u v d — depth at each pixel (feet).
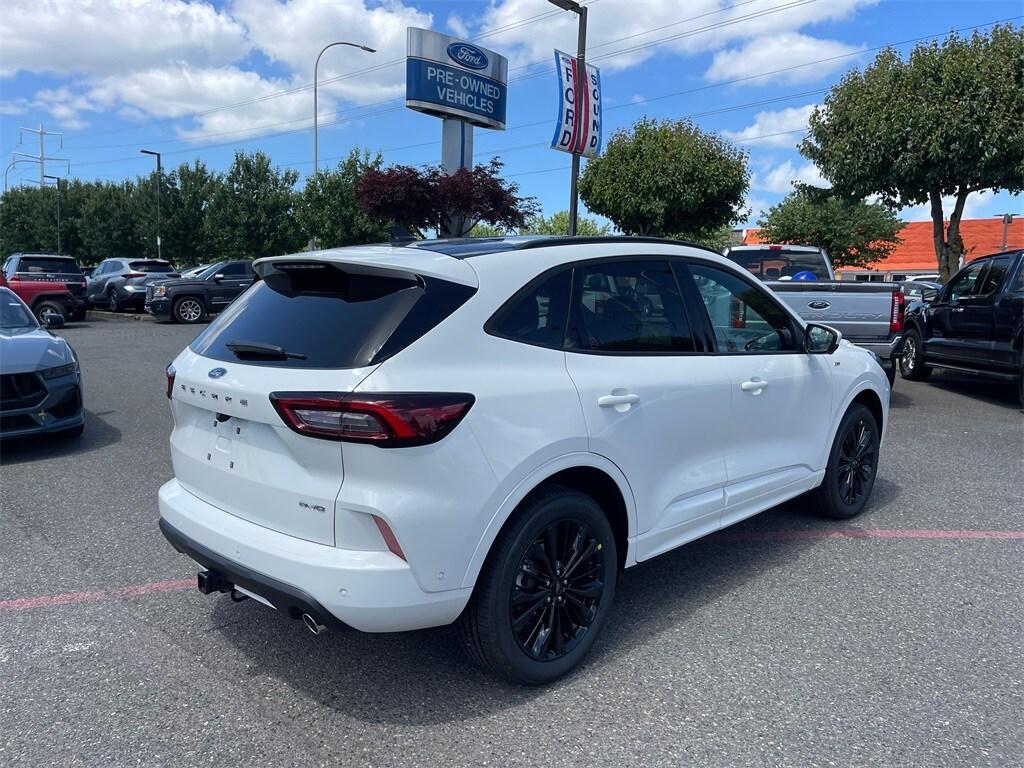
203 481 10.63
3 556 15.11
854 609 12.87
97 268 86.22
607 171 65.67
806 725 9.59
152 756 9.00
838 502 16.90
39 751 9.09
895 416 29.76
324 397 8.76
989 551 15.51
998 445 24.68
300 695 10.29
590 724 9.62
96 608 12.87
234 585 10.38
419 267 9.57
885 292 28.25
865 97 46.65
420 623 9.08
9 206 170.09
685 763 8.85
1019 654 11.36
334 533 8.91
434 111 65.36
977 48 44.24
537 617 10.36
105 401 31.65
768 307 14.66
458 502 9.06
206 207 114.11
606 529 10.94
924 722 9.64
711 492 12.89
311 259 10.19
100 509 17.97
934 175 45.37
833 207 114.73
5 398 21.90
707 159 63.82
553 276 10.79
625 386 11.05
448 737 9.36
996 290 32.24
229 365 10.05
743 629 12.16
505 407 9.54
